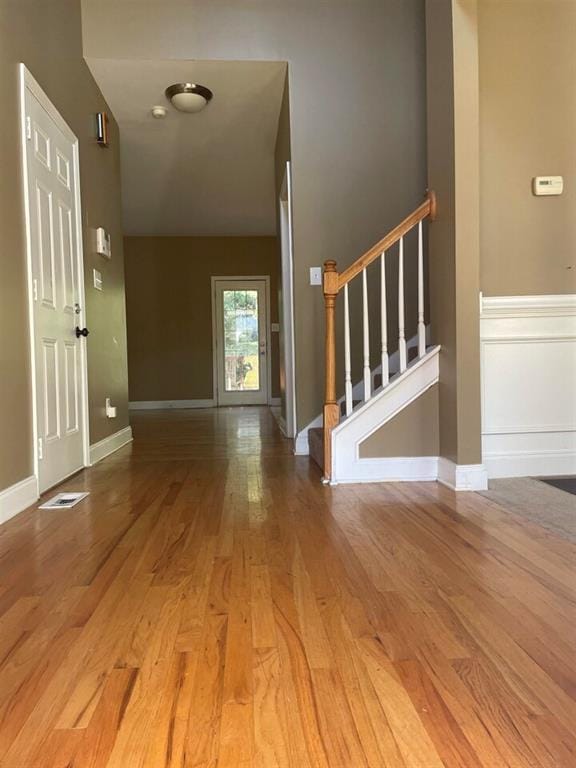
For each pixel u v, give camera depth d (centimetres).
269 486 280
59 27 309
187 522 218
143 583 157
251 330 847
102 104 400
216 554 181
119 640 124
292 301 366
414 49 365
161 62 357
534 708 98
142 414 722
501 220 283
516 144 282
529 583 153
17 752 88
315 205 362
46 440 274
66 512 236
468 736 91
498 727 93
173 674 110
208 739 91
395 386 280
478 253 254
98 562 175
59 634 128
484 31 279
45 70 287
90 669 112
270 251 837
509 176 283
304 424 370
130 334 823
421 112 366
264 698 102
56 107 302
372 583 154
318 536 197
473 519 214
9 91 240
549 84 283
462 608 138
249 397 849
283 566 169
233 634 126
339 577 159
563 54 283
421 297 280
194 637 125
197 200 655
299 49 359
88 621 134
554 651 117
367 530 203
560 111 284
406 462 283
